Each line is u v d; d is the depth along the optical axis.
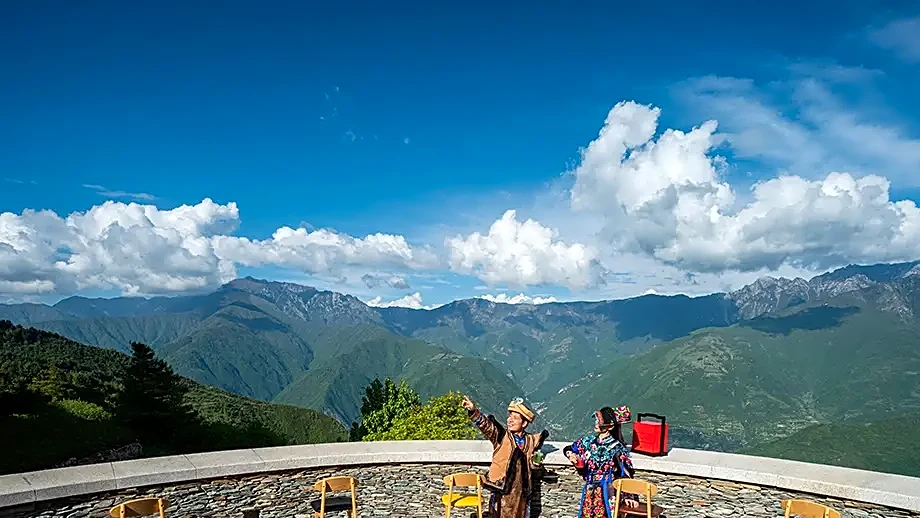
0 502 7.16
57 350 64.19
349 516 9.13
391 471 9.71
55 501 7.63
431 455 9.77
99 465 8.61
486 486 7.15
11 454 26.08
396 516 9.31
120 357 71.50
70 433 30.92
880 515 7.62
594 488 7.18
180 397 40.19
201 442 38.59
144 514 6.19
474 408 7.34
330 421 63.62
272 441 42.16
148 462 8.84
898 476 8.23
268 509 9.04
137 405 36.75
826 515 6.01
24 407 31.72
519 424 7.46
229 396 67.69
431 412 16.81
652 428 9.41
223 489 8.80
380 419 23.75
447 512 7.62
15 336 63.78
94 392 43.88
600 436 7.34
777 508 8.30
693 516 8.84
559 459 9.35
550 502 9.29
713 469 8.75
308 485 9.34
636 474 9.24
